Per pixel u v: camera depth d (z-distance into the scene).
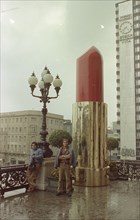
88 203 6.11
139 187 8.39
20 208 5.56
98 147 8.78
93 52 9.32
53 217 4.95
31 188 7.39
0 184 6.64
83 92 9.10
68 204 5.97
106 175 8.78
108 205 5.95
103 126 8.98
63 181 7.12
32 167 7.45
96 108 8.88
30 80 8.19
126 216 5.11
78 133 8.92
